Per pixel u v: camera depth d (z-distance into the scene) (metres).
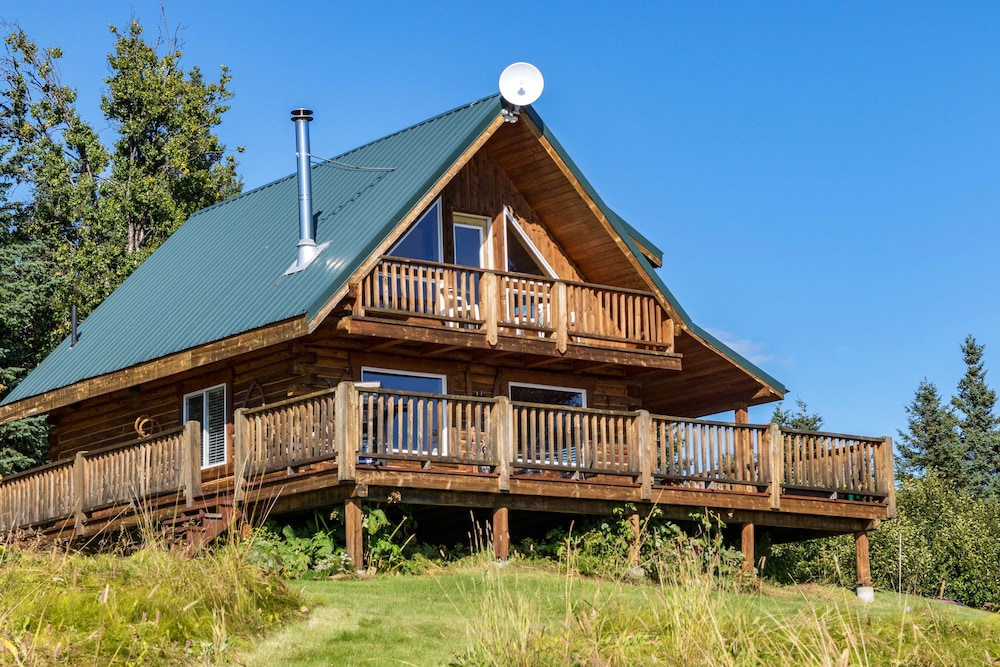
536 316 24.06
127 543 20.11
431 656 14.23
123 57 45.75
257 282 23.89
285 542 20.23
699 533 23.06
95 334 27.72
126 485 21.91
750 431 24.09
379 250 21.91
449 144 23.67
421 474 20.41
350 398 19.92
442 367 24.58
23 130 44.25
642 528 22.53
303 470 21.83
